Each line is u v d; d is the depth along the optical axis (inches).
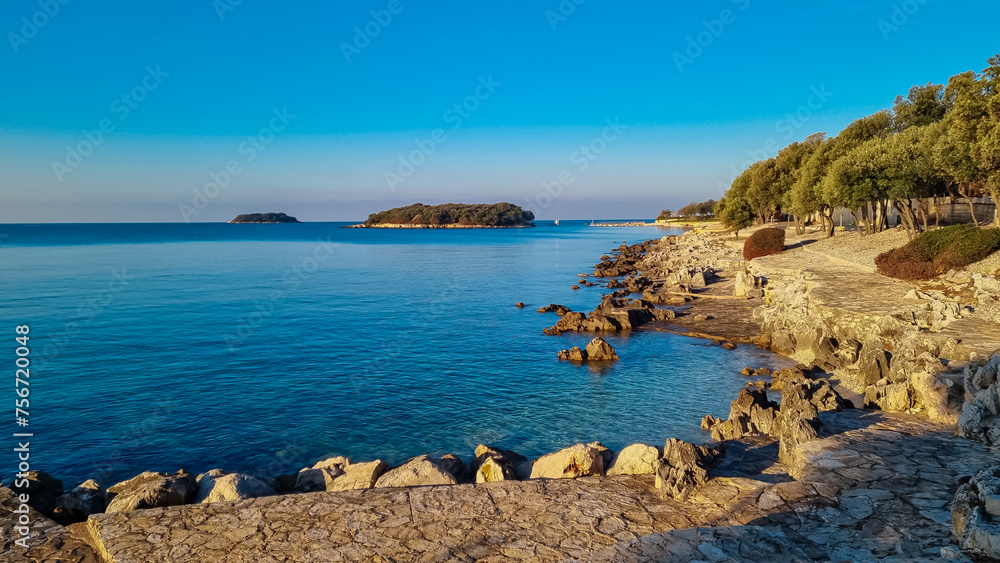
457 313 1801.2
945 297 1018.1
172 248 5073.8
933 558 302.5
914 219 1747.0
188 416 872.3
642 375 1076.5
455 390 999.0
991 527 293.4
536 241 7052.2
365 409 904.9
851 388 853.8
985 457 436.5
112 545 351.9
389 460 724.0
